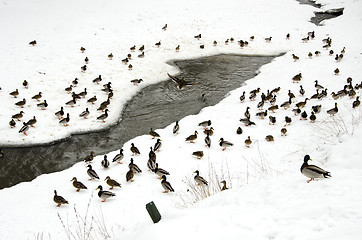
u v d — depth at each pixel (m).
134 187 12.37
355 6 37.53
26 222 10.45
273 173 11.07
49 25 29.91
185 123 17.67
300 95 19.78
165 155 14.51
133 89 21.83
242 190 7.61
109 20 32.41
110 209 11.06
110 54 25.23
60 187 12.50
